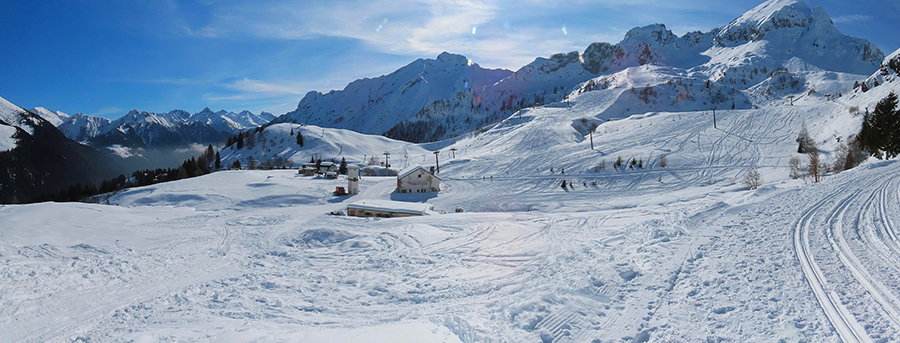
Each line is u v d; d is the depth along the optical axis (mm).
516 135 130625
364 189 70125
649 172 71000
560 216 25172
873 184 21469
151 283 14289
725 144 84875
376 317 10414
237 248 21312
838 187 21688
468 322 8875
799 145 74562
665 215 21297
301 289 13000
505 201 59562
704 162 74438
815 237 12695
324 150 152750
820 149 72000
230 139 175250
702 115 115188
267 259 17781
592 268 12086
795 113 101000
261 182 72062
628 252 13914
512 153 102938
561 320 8516
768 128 93062
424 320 9414
